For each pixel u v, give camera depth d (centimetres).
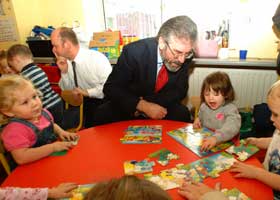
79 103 218
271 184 95
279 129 111
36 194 92
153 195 46
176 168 107
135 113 184
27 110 131
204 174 103
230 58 256
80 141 137
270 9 233
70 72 254
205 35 267
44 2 316
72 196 92
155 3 289
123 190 47
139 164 111
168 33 160
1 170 215
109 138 139
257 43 247
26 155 119
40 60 306
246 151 120
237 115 150
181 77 191
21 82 131
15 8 300
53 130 150
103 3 309
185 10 279
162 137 137
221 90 153
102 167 112
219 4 263
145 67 184
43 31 305
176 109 196
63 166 114
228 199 84
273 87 112
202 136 137
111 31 285
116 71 191
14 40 312
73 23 311
